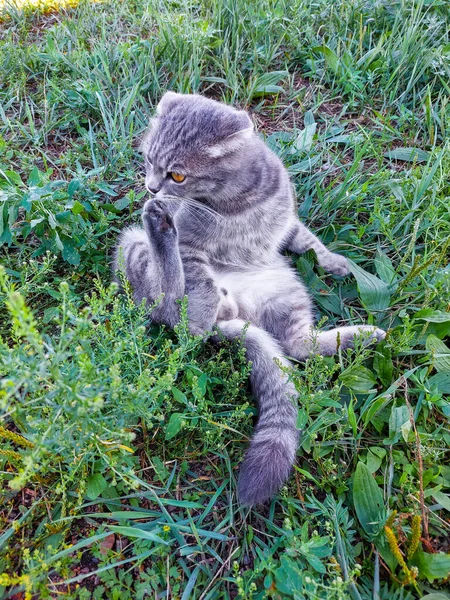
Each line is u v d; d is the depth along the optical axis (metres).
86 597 0.35
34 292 0.53
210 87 0.78
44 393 0.36
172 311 0.52
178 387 0.47
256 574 0.36
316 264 0.60
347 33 0.85
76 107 0.72
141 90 0.74
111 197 0.64
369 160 0.69
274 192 0.56
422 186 0.59
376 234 0.60
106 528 0.38
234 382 0.46
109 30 0.86
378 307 0.53
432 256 0.50
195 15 0.88
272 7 0.87
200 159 0.50
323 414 0.43
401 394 0.48
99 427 0.33
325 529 0.39
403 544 0.38
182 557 0.38
